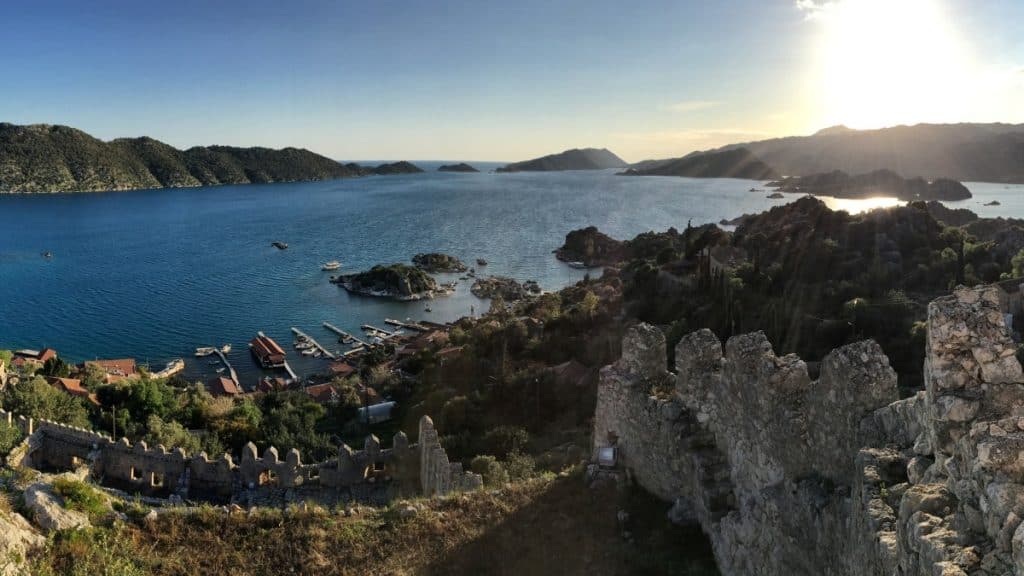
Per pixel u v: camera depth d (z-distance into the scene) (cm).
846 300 7238
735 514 1527
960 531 798
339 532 1925
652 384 2041
